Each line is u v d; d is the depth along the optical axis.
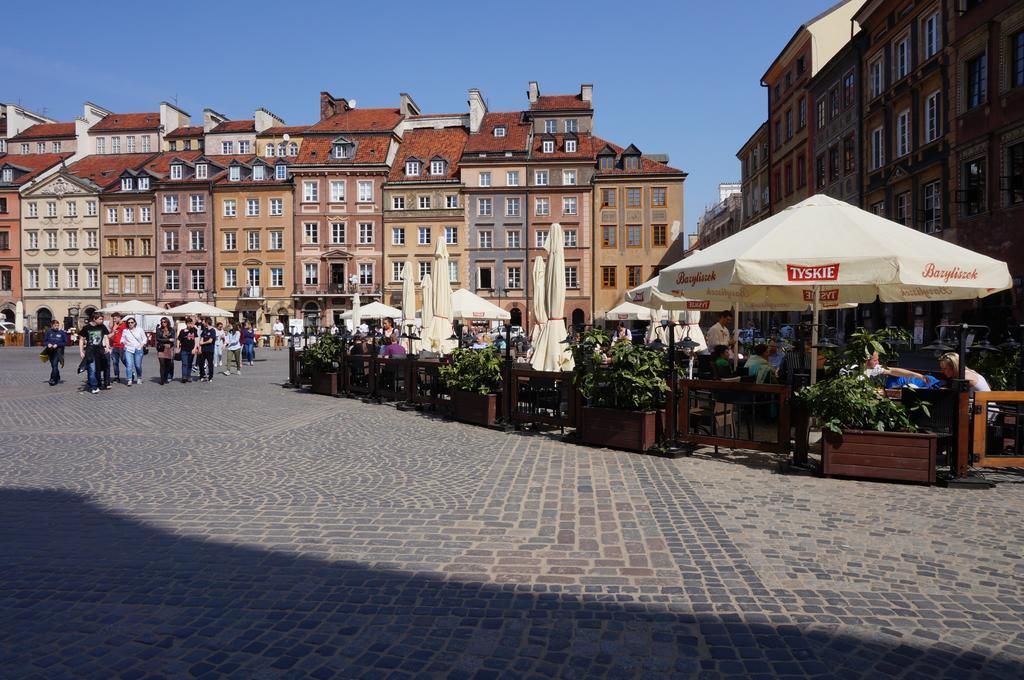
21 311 60.06
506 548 5.06
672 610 3.99
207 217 63.12
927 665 3.38
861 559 4.81
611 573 4.56
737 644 3.58
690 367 13.07
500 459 8.31
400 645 3.56
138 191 64.19
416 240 61.25
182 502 6.43
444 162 61.41
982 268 7.14
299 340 41.06
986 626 3.80
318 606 4.04
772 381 9.08
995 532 5.40
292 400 15.36
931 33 24.48
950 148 23.03
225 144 68.62
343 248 61.75
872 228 7.48
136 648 3.53
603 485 6.93
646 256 59.69
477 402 11.05
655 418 8.59
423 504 6.29
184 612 3.96
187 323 21.09
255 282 62.84
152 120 75.56
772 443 7.61
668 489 6.75
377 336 20.12
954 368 7.87
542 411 10.02
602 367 8.96
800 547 5.05
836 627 3.78
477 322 43.50
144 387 18.80
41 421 11.96
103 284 65.12
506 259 60.72
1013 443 7.03
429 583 4.39
